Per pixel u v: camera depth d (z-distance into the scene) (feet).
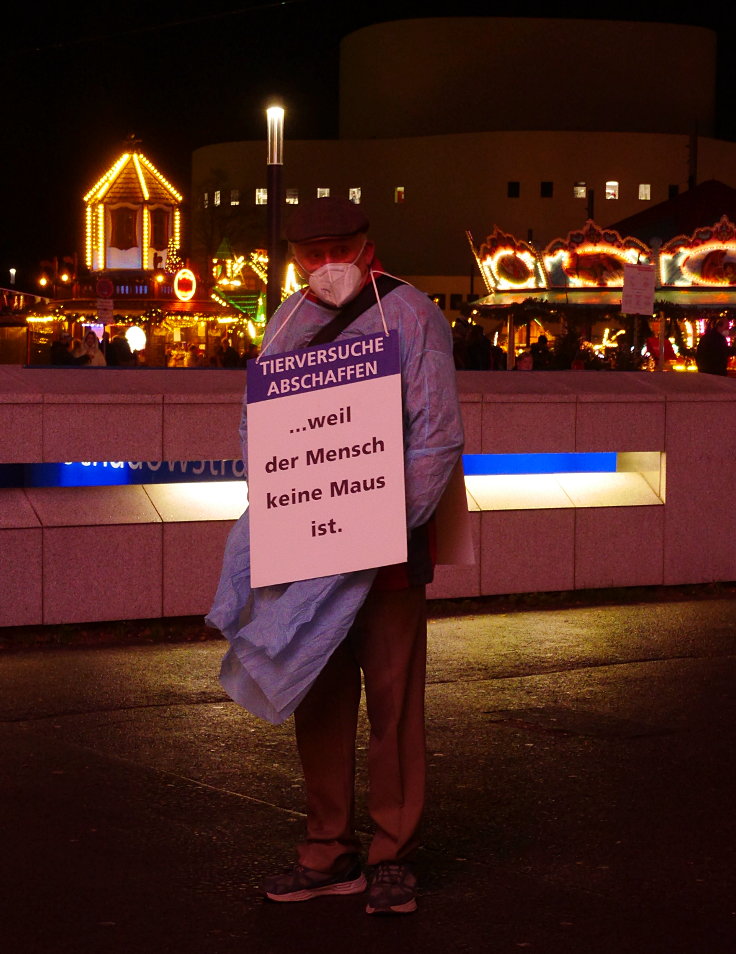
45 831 16.14
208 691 23.90
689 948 12.62
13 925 13.20
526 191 266.36
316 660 13.06
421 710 13.69
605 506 34.14
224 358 95.96
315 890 13.83
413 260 270.26
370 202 273.33
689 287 106.11
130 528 29.35
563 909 13.61
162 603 29.73
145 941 12.78
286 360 13.50
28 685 24.34
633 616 31.48
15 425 28.50
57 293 143.74
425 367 13.10
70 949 12.59
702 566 35.35
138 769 18.88
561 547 33.73
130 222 139.85
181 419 29.68
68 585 28.99
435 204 269.23
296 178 276.41
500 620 30.96
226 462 30.76
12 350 122.01
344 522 13.19
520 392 33.37
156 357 137.18
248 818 16.67
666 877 14.57
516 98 277.23
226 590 13.71
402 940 12.78
